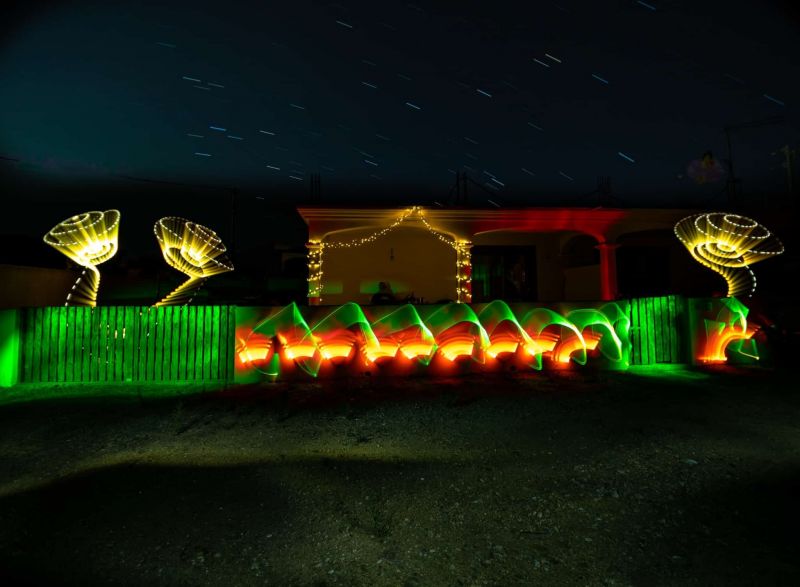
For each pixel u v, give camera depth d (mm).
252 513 3219
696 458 4184
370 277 14891
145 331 7648
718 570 2547
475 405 6062
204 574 2562
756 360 8711
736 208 18156
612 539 2877
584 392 6676
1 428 5250
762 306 10023
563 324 8234
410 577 2541
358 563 2666
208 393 6871
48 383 7461
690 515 3152
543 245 17141
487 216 13602
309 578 2537
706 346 8633
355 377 7727
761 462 4094
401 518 3152
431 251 15203
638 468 3963
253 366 7574
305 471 3945
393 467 4031
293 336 7672
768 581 2443
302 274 24188
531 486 3625
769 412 5656
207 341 7660
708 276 16938
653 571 2551
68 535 2945
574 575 2535
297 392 6898
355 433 5020
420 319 7969
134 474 3881
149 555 2730
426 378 7703
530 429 5078
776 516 3119
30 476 3910
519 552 2758
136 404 6266
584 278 16094
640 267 16828
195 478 3799
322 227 12992
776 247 8844
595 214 13883
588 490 3547
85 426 5301
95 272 8617
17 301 11891
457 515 3189
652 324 8578
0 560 2676
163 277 19750
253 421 5473
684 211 14188
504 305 8219
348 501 3395
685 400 6215
